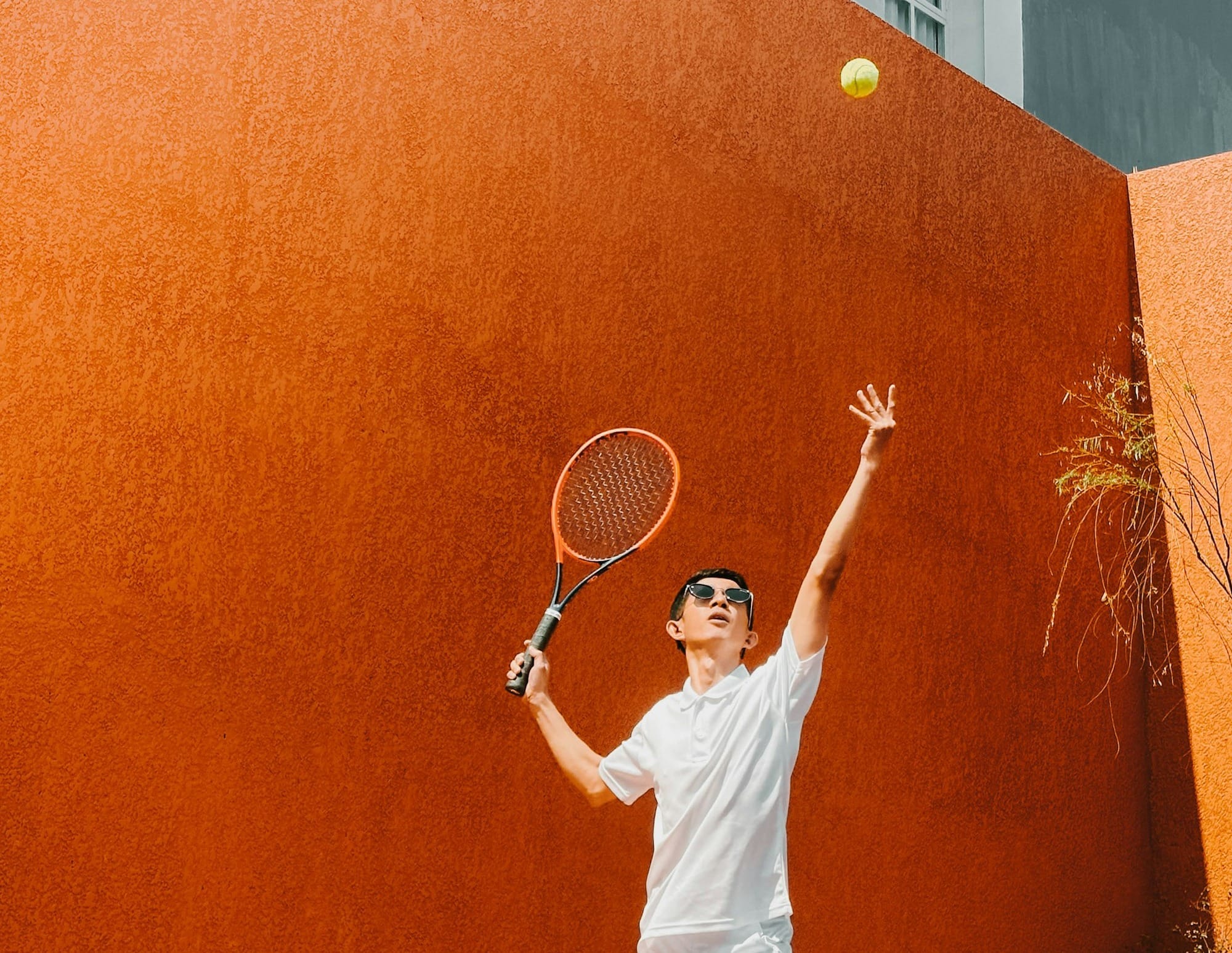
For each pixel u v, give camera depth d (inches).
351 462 143.6
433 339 152.1
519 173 163.2
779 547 185.6
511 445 157.9
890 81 215.5
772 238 192.2
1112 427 248.5
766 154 193.6
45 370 124.5
